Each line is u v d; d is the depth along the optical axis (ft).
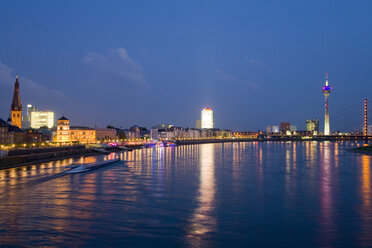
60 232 148.46
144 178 306.96
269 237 142.72
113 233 147.23
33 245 134.10
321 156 602.85
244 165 433.89
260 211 182.39
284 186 260.42
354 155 628.69
